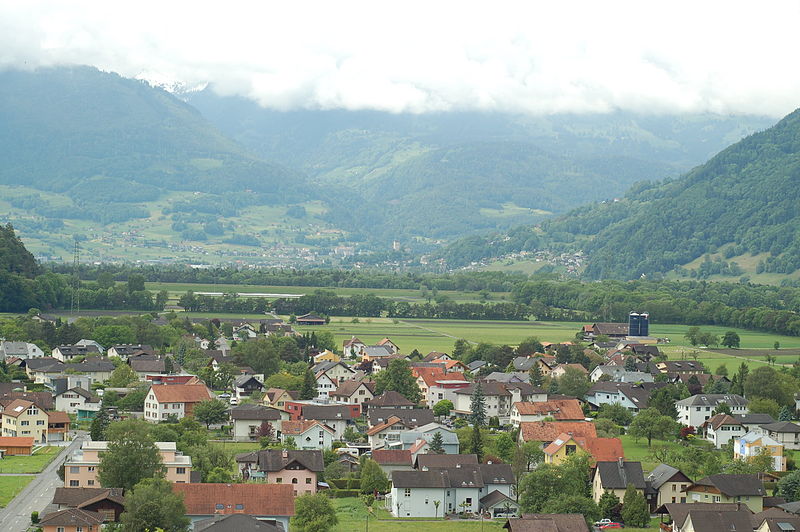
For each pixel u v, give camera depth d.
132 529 196.75
